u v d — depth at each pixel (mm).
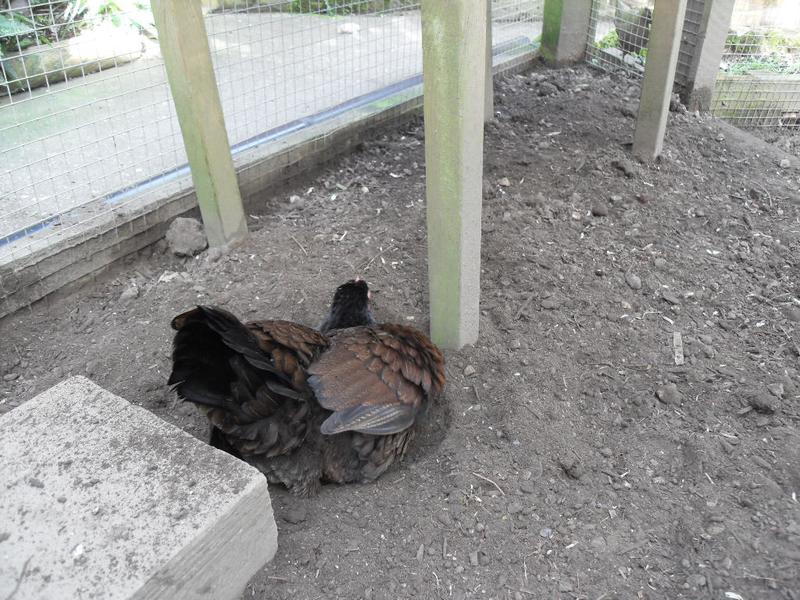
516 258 1223
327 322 1018
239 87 1776
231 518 641
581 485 813
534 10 2332
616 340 1056
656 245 1287
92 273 1231
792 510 762
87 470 682
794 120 2029
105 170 1447
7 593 564
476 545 747
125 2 1922
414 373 808
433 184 872
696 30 1817
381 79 1915
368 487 835
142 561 586
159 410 949
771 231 1350
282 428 731
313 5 1814
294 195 1524
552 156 1573
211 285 1216
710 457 838
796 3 2078
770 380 968
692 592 684
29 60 1752
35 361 1073
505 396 938
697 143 1693
